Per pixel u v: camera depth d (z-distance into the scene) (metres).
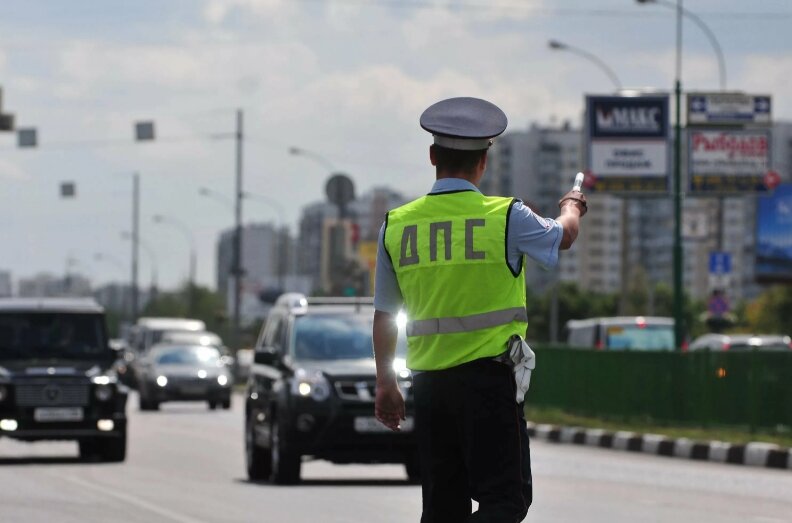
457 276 16.16
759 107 111.94
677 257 98.19
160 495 40.47
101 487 43.25
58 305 56.03
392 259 16.59
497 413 16.08
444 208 16.36
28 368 54.25
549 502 38.66
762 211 140.00
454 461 16.48
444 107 16.34
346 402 44.09
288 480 44.62
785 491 42.84
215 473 49.50
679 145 98.25
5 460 56.41
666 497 40.44
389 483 45.12
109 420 54.34
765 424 62.50
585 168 113.06
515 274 16.25
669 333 109.25
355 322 47.47
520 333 16.25
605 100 112.94
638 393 73.75
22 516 34.56
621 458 59.84
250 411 48.56
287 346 46.66
